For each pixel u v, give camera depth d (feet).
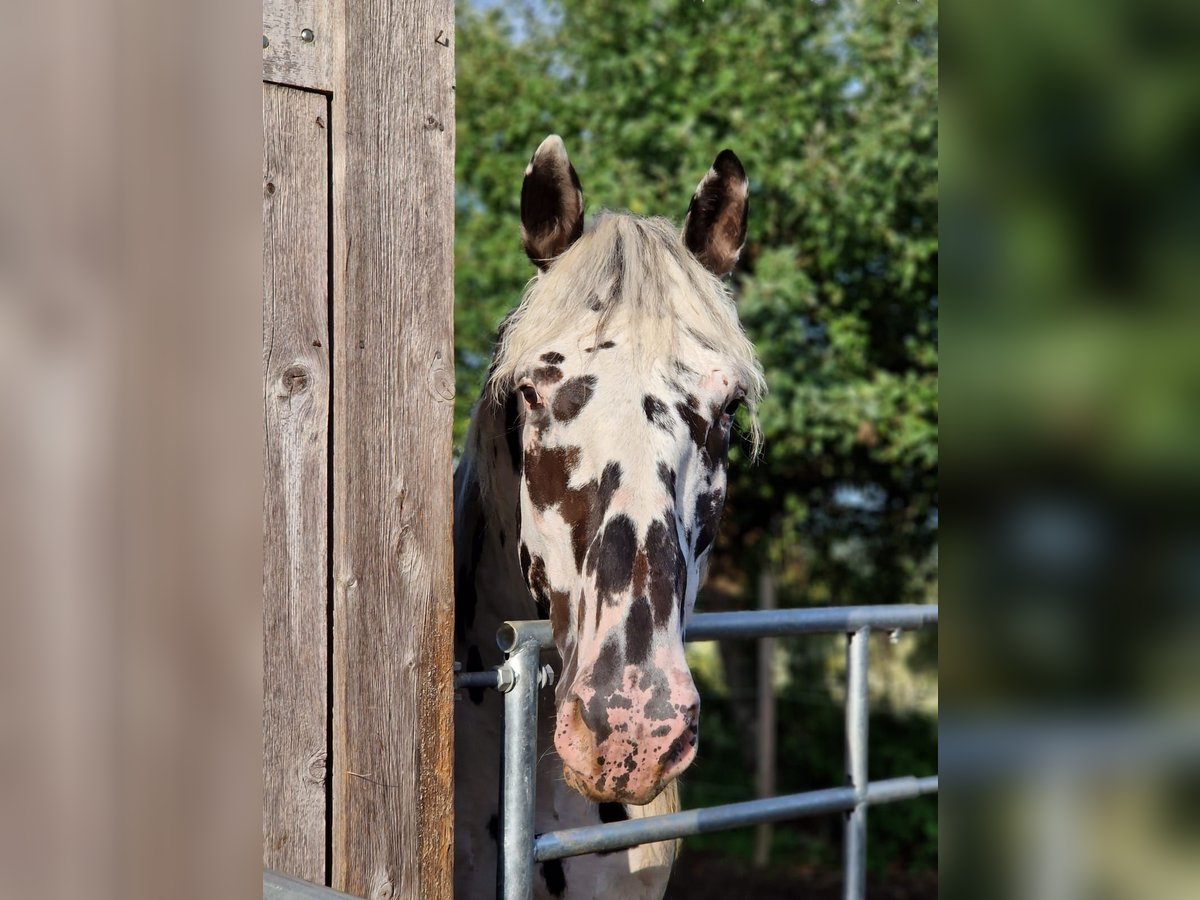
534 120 17.54
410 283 4.00
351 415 3.85
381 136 3.94
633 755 3.91
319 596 3.82
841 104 16.70
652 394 4.47
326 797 3.82
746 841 18.72
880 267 17.21
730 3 16.67
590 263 4.81
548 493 4.54
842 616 6.24
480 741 5.79
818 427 15.81
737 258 5.73
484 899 5.74
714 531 4.92
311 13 3.84
